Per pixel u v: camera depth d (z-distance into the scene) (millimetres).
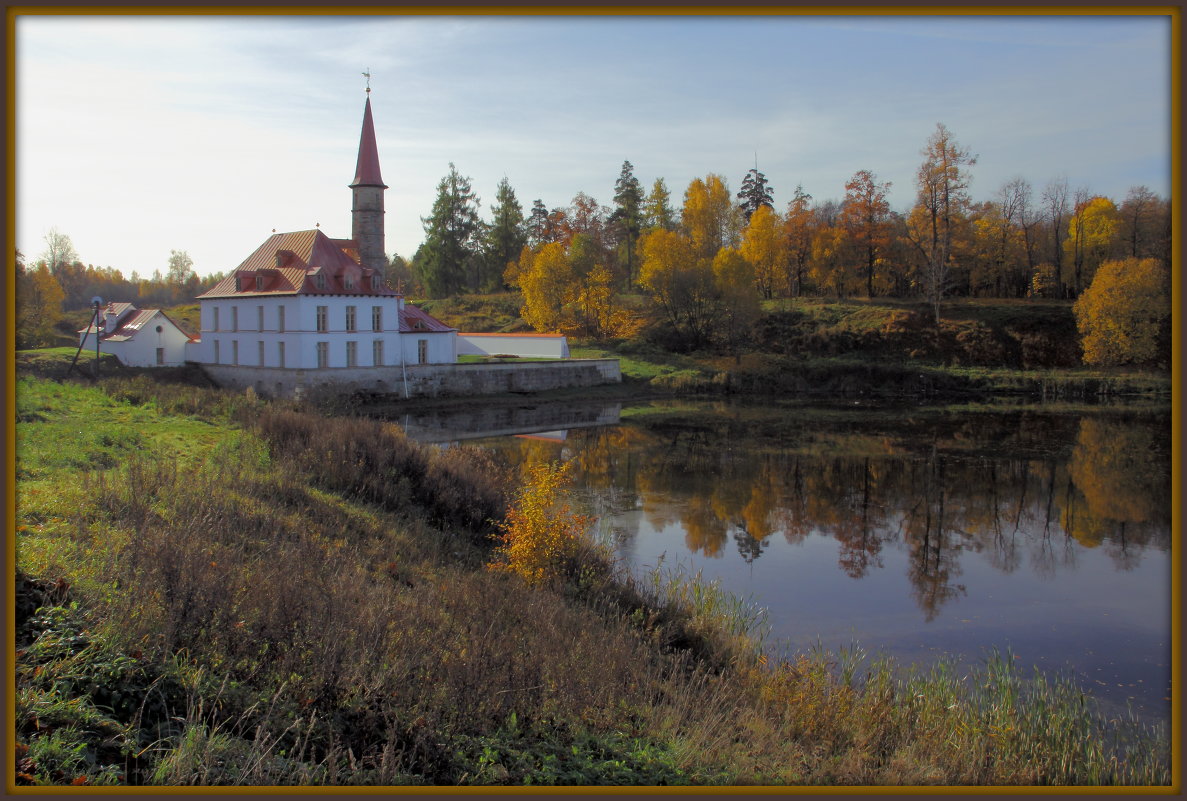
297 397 42625
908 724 10086
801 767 8500
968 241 74812
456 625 9797
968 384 59656
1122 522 23375
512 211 107625
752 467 31328
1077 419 45844
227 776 6215
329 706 7586
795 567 18641
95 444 17109
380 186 56375
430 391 51000
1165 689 12422
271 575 9461
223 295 50000
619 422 44969
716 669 11844
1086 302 61219
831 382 61375
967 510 24719
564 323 77500
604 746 8062
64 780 5793
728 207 86312
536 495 14531
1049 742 9969
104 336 52719
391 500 17469
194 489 13391
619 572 15625
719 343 72375
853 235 77938
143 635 7621
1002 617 15680
